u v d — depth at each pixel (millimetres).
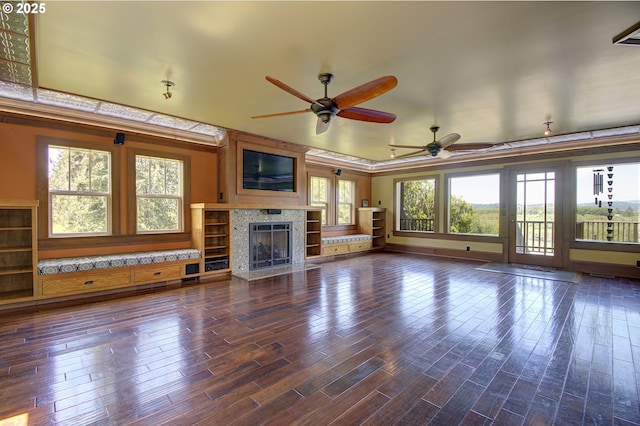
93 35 2340
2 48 2436
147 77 3098
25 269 3762
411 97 3666
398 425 1771
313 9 2045
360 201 9367
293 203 6543
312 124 4871
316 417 1834
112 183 4762
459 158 7691
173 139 5320
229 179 5512
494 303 4020
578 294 4441
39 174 4168
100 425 1767
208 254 5535
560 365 2459
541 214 6566
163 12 2066
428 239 8391
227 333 3033
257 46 2529
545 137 5676
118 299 4094
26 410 1888
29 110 3982
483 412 1890
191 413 1869
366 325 3260
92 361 2479
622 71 2980
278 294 4383
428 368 2406
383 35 2371
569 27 2264
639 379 2264
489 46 2541
